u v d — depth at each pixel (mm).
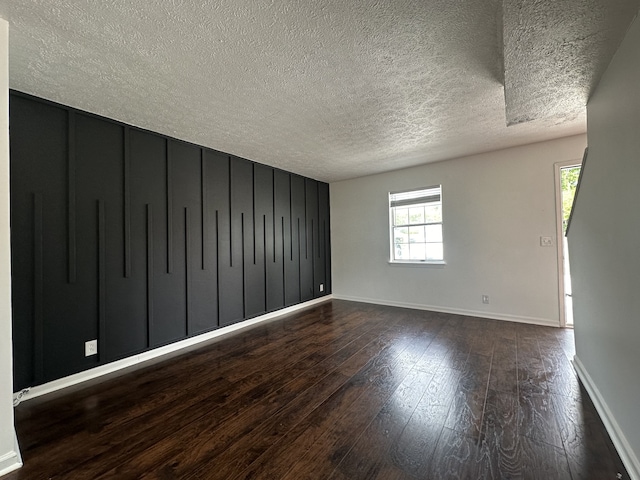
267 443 1654
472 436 1674
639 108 1283
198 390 2275
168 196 3203
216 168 3750
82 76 2025
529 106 2273
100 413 1980
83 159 2566
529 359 2707
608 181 1697
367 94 2346
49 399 2180
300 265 5105
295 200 5059
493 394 2115
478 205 4184
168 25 1545
